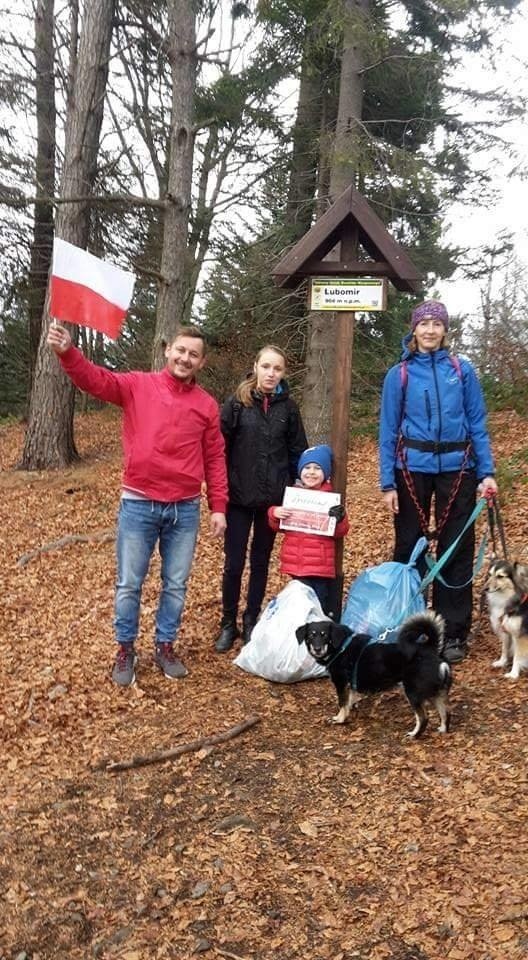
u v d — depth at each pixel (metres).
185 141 11.22
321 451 5.04
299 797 3.59
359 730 4.16
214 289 15.95
